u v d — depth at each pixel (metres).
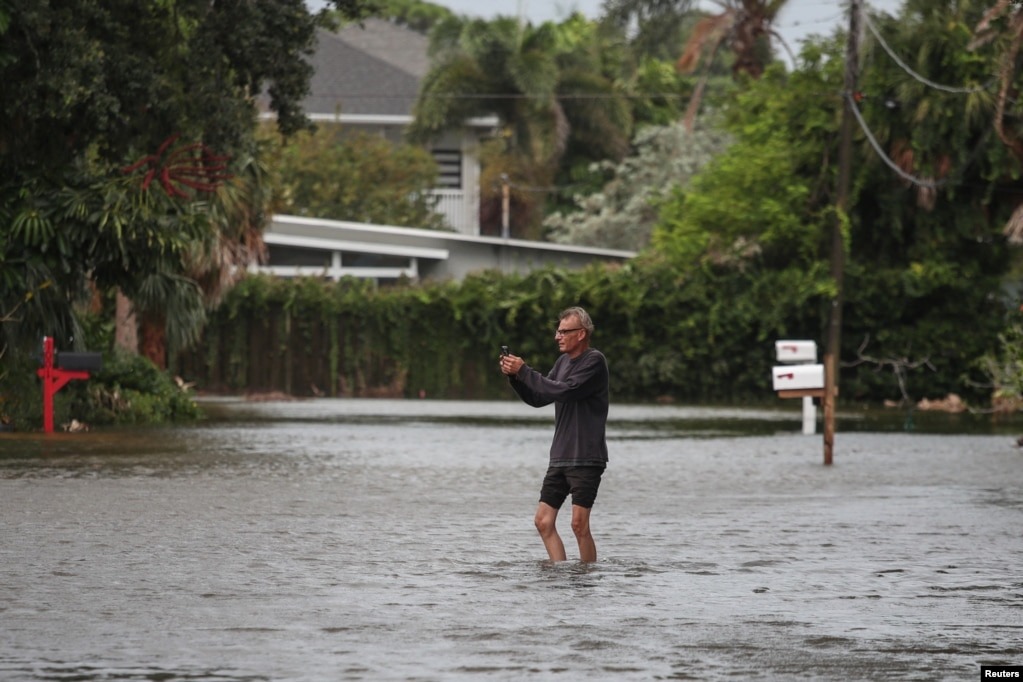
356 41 190.75
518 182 173.88
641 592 27.39
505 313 124.94
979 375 115.31
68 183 69.62
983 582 28.73
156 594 26.66
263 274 128.00
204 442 66.44
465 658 21.67
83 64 63.31
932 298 116.81
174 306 82.25
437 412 99.62
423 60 187.25
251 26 70.94
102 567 29.59
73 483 46.44
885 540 34.81
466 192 175.00
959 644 23.00
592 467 30.84
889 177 115.62
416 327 126.12
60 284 71.50
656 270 122.00
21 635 23.05
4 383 71.56
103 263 71.25
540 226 177.00
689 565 30.70
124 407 81.81
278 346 126.81
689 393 121.81
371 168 165.88
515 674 20.70
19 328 71.06
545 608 25.70
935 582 28.72
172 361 127.06
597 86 181.88
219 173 76.38
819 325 118.31
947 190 113.38
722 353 120.19
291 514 39.12
